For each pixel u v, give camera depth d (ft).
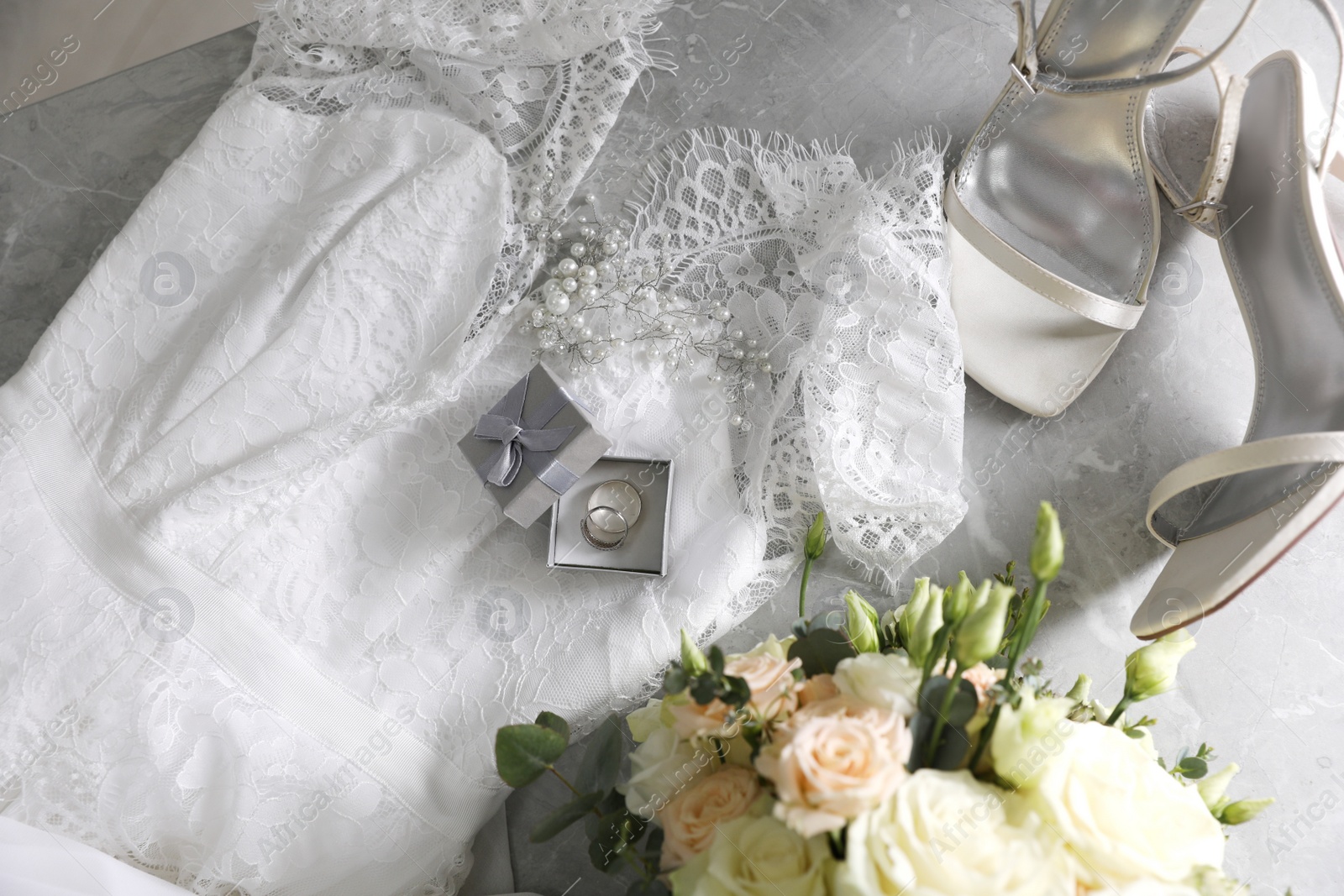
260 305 1.81
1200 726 1.89
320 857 1.71
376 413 1.79
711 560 1.79
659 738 1.35
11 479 1.76
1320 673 1.88
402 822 1.74
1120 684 1.89
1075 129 1.85
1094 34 1.77
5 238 1.99
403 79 1.91
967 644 1.19
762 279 1.90
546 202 1.90
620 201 1.96
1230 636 1.90
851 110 1.97
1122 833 1.24
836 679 1.30
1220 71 1.86
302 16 1.87
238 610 1.75
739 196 1.90
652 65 1.93
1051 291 1.83
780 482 1.86
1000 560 1.91
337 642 1.78
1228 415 1.92
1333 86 1.92
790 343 1.88
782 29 1.98
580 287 1.89
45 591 1.73
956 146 1.97
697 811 1.29
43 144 2.00
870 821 1.20
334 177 1.88
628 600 1.80
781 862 1.24
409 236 1.84
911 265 1.81
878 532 1.82
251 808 1.69
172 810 1.70
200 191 1.86
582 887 1.85
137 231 1.84
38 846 1.59
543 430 1.75
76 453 1.78
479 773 1.76
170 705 1.71
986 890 1.17
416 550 1.81
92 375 1.81
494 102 1.88
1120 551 1.91
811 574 1.90
